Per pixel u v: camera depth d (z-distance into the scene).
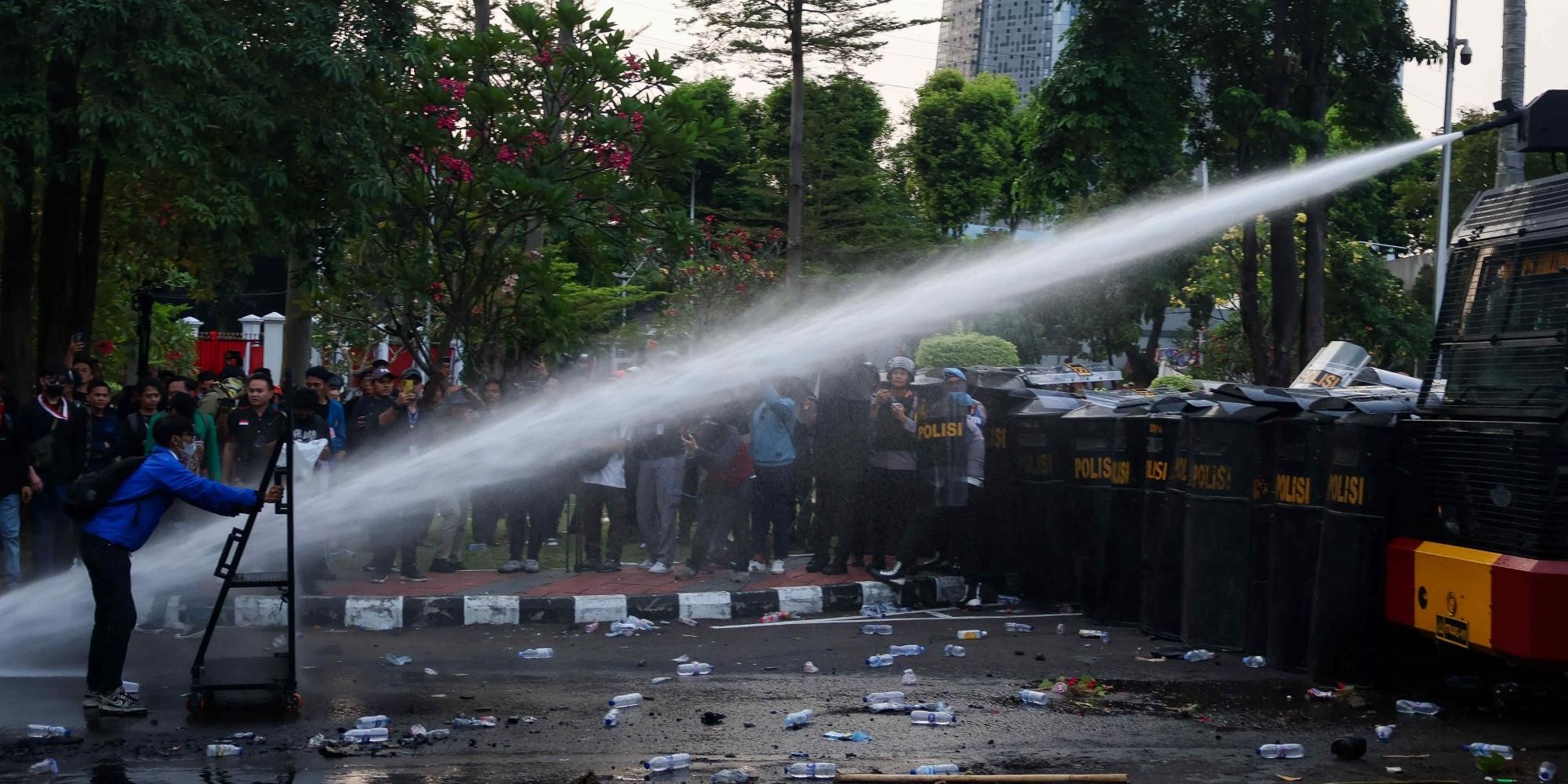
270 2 12.48
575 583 11.13
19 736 6.65
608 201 14.62
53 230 14.22
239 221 12.12
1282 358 21.75
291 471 7.33
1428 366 7.64
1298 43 21.62
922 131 45.81
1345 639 7.79
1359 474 7.74
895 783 5.73
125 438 8.00
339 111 12.92
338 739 6.61
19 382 14.12
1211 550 8.96
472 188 13.89
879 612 10.54
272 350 30.73
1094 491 10.36
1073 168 22.09
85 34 11.32
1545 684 7.69
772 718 7.06
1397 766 6.13
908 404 11.45
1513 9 17.22
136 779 5.88
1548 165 24.31
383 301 16.50
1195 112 22.83
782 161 28.31
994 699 7.56
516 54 14.36
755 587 10.85
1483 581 6.71
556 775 5.95
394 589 10.80
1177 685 7.92
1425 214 40.72
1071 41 22.02
